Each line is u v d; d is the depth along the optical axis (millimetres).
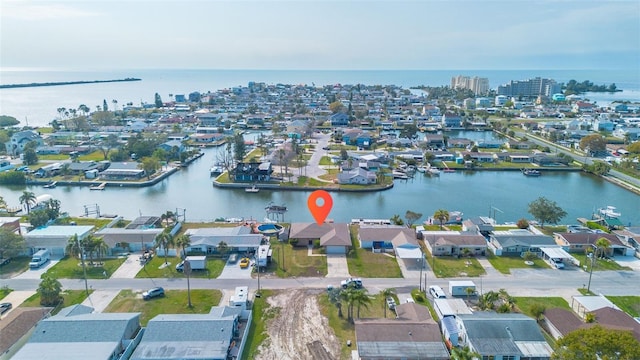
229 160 159000
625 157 162500
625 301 63375
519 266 75000
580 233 83812
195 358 47125
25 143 169000
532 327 51375
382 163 155375
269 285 67500
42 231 83250
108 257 77438
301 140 198500
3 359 47781
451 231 89875
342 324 56688
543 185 134625
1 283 67750
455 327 53406
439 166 155875
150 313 59188
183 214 105000
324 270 72812
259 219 103625
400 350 48500
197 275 70812
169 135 198875
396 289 66562
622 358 39812
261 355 50312
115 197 121062
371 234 83500
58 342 48594
